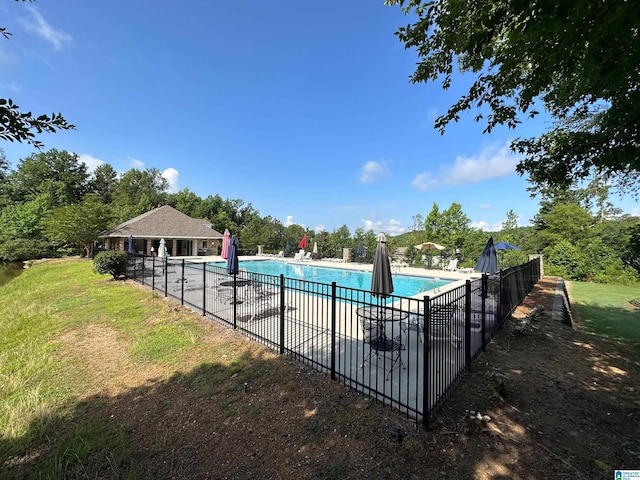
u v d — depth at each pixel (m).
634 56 2.20
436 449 2.60
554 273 19.84
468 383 3.80
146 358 4.93
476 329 5.31
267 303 8.27
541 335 5.72
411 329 5.52
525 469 2.37
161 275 12.38
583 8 1.83
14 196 36.19
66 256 28.55
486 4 3.12
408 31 4.09
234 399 3.61
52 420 3.37
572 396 3.52
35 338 6.22
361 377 3.98
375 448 2.65
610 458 2.49
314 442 2.78
